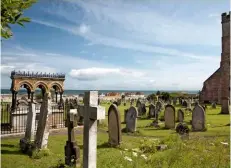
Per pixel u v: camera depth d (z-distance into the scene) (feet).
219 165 23.93
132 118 49.44
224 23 173.78
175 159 25.81
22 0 11.75
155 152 31.09
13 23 12.00
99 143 38.68
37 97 108.68
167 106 56.13
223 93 167.43
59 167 26.53
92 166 20.36
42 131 31.35
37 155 29.86
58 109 56.08
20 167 26.18
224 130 50.11
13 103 79.92
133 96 232.94
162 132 50.11
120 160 25.54
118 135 35.47
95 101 20.43
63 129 50.44
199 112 51.55
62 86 101.86
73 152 26.58
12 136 42.83
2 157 29.63
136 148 33.60
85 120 20.48
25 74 91.86
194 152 29.04
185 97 179.73
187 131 46.29
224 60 169.27
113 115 36.27
